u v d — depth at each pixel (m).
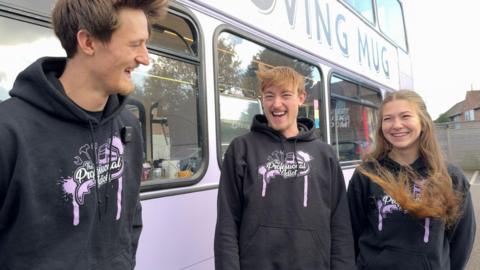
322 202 1.84
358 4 4.95
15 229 1.05
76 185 1.15
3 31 1.54
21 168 1.03
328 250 1.82
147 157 2.04
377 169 1.96
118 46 1.14
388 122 1.95
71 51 1.17
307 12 3.60
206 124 2.34
